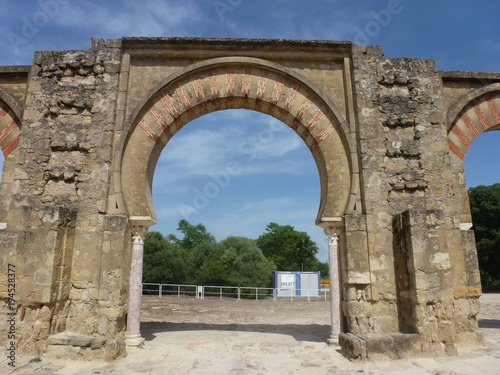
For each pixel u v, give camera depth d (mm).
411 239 7844
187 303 20719
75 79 9453
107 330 8000
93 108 9195
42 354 7352
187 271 38531
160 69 9883
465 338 8539
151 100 9641
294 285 31891
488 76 10297
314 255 57062
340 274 9031
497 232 35000
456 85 10438
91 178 8812
